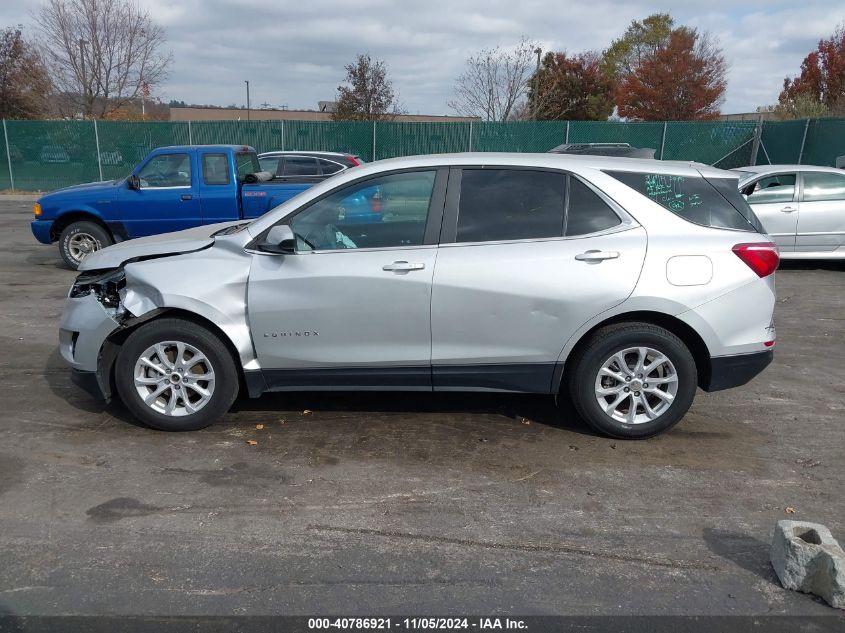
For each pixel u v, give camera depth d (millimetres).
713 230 4551
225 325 4598
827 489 4129
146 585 3188
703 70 39281
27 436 4758
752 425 5074
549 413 5238
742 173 11117
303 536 3594
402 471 4309
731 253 4488
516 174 4621
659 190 4605
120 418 5078
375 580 3232
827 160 19250
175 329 4641
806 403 5527
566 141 22219
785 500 3998
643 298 4441
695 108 38781
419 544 3531
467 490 4086
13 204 21297
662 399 4645
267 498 3971
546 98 29531
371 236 4598
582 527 3703
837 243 10656
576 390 4672
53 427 4910
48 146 23172
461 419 5113
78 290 4934
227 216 10500
